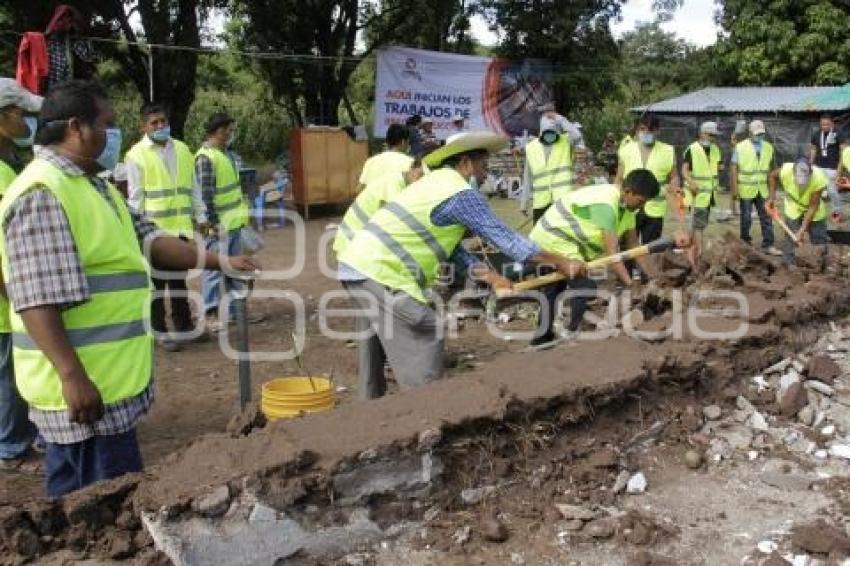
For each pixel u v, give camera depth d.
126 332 3.11
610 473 4.00
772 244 11.97
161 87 19.20
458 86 20.25
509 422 3.82
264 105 27.20
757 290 6.13
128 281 3.12
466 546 3.44
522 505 3.71
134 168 6.91
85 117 2.96
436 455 3.56
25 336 3.08
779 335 5.38
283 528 3.17
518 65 20.67
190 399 5.84
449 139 4.41
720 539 3.57
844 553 3.41
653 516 3.75
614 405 4.22
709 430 4.55
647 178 5.94
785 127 20.62
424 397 3.87
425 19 22.12
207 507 3.00
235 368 6.55
